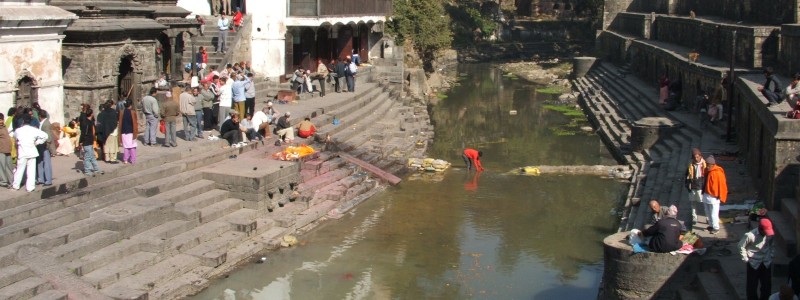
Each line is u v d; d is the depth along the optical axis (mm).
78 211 17625
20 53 20625
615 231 22031
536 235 21688
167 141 22719
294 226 21078
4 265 15219
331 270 18844
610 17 64500
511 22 80812
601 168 28750
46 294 14789
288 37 35531
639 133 30062
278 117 27594
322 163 25016
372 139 30750
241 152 23922
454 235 21547
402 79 43906
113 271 16234
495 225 22453
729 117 27047
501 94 51969
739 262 15695
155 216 18375
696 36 41406
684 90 36625
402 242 20859
